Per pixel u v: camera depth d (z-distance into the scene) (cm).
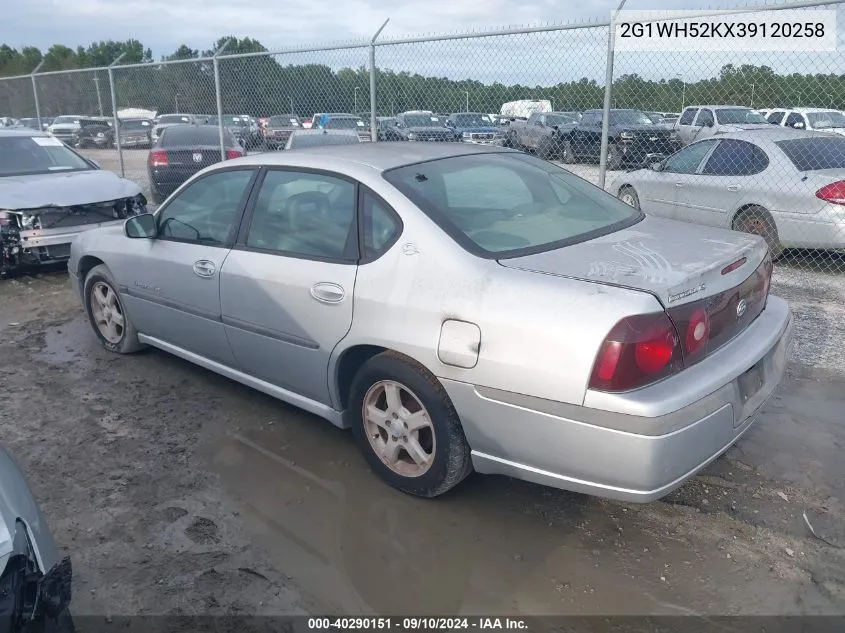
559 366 273
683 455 270
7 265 781
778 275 750
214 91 1034
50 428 436
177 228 458
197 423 438
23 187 783
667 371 272
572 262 304
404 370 326
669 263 299
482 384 296
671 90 662
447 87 779
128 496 360
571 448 278
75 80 1336
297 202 384
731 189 799
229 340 423
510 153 425
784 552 303
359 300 338
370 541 320
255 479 373
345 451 400
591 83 696
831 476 358
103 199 800
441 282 311
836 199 712
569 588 287
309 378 379
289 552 314
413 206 335
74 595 289
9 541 198
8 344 598
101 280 539
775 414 426
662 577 291
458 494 354
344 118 862
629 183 941
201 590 291
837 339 548
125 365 535
